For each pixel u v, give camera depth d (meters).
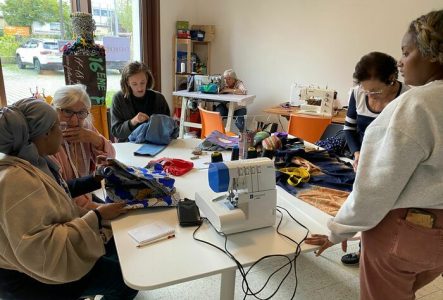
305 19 4.23
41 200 1.02
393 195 0.91
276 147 1.95
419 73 0.95
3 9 3.41
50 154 1.23
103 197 1.62
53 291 1.15
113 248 1.45
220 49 5.04
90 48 2.73
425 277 1.12
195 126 4.12
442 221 0.93
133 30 4.48
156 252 1.06
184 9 4.83
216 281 1.99
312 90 3.40
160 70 4.72
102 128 2.89
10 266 1.08
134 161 1.87
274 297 1.88
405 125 0.87
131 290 1.34
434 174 0.90
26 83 3.71
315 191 1.53
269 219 1.22
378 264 1.05
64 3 3.80
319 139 2.71
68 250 1.05
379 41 3.75
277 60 4.59
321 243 1.14
